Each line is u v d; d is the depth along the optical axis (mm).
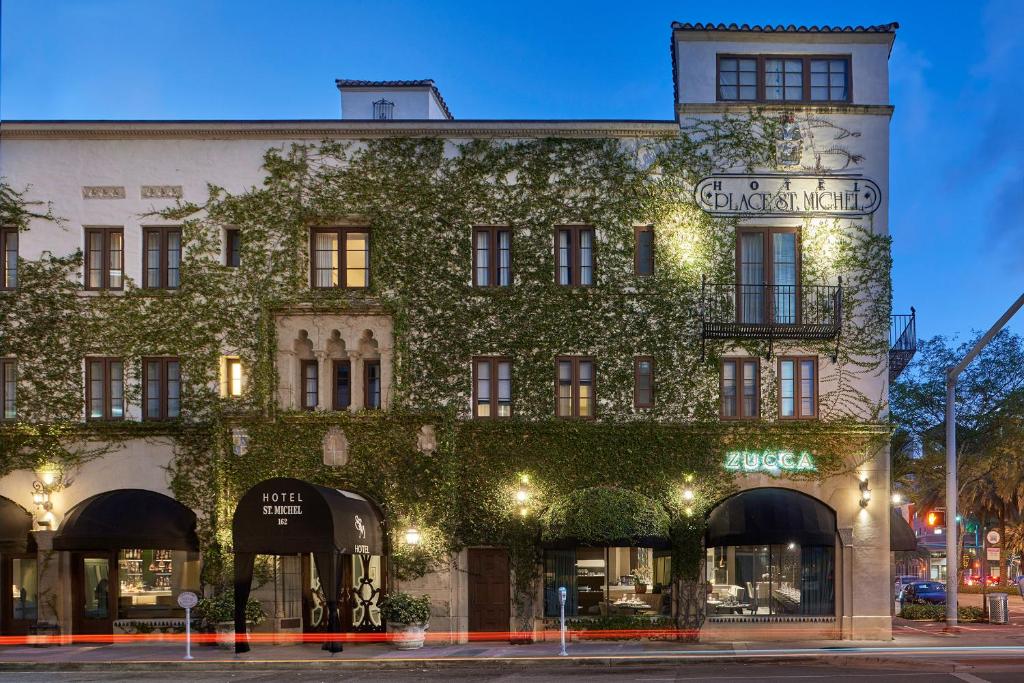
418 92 31266
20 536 23891
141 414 24641
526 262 24625
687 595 23781
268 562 23984
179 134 25000
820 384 24469
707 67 25078
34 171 25094
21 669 20406
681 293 24594
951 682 16828
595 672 18984
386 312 24500
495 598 24047
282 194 24828
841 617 23859
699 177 24812
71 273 24859
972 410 41531
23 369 24734
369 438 24109
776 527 22906
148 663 20391
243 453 24141
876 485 24141
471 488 24078
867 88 25031
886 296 24594
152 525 23281
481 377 24641
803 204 24750
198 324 24641
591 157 24812
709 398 24312
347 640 23641
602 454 24078
